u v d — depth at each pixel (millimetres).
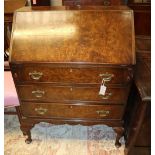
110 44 1507
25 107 1768
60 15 1612
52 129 2168
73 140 2031
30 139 1994
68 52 1494
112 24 1568
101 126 2189
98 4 2572
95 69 1483
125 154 1795
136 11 2586
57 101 1695
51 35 1558
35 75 1549
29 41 1554
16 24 1609
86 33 1548
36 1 2385
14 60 1504
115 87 1564
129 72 1479
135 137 1590
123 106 1673
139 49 1866
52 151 1918
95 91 1603
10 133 2133
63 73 1527
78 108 1722
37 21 1604
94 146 1959
